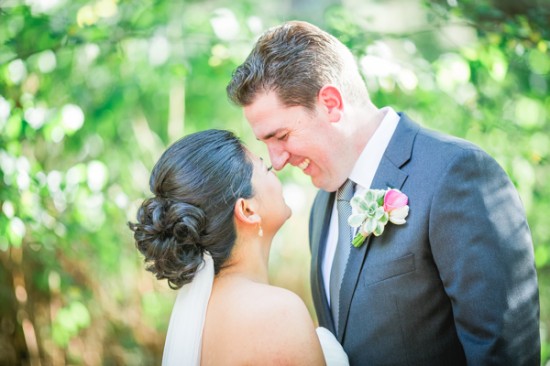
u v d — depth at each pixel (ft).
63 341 11.23
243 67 6.30
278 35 6.26
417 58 11.06
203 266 5.64
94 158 11.85
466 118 11.40
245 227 5.84
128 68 12.34
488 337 5.46
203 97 14.11
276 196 6.02
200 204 5.64
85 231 11.05
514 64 11.02
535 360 5.65
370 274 6.08
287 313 5.38
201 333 5.55
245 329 5.35
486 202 5.67
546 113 11.34
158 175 5.82
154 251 5.58
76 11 10.96
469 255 5.55
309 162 6.48
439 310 5.93
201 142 5.89
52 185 10.36
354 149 6.41
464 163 5.74
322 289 6.95
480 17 10.44
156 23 11.32
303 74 6.09
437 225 5.69
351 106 6.36
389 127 6.46
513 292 5.56
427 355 5.96
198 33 11.39
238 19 11.36
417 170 6.00
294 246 14.20
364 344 6.11
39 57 10.72
